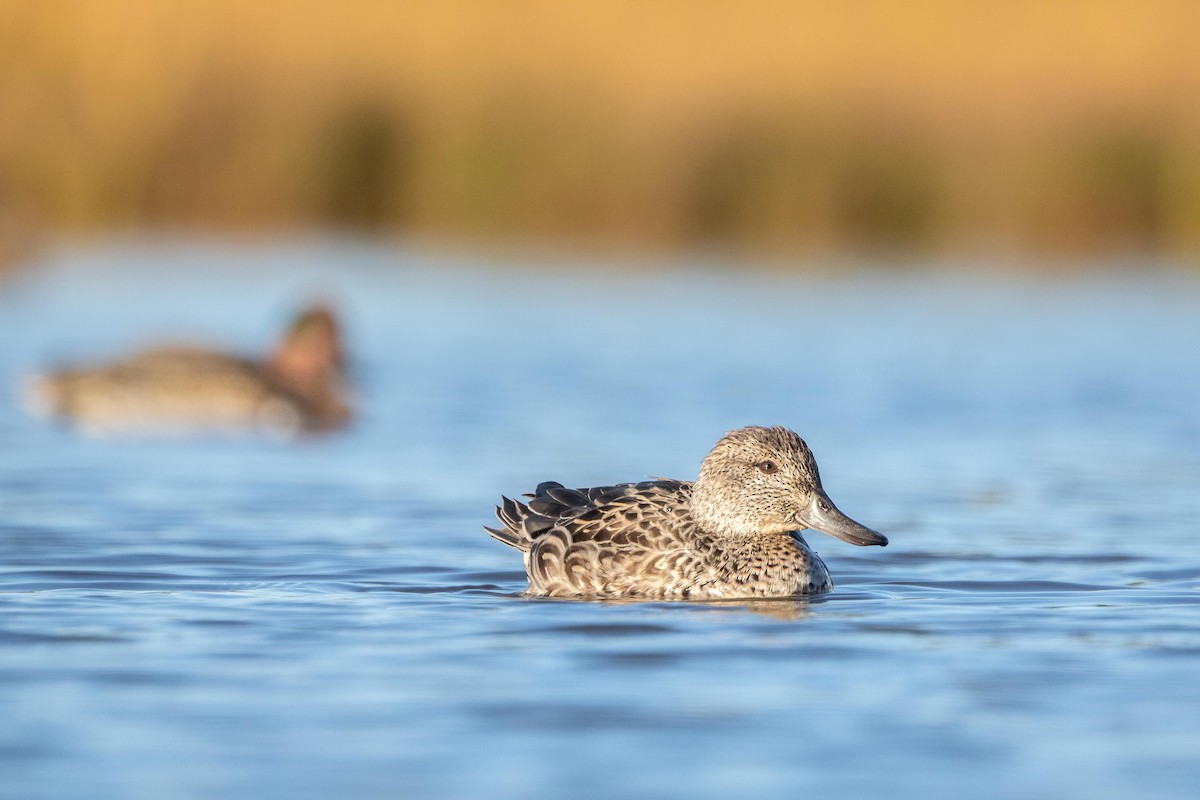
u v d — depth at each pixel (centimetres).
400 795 646
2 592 1005
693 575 1038
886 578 1099
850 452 1655
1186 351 2414
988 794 653
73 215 3309
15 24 3288
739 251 3281
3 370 2208
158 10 3325
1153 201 3259
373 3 3378
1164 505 1371
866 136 3278
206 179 3356
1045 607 989
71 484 1470
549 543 1047
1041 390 2077
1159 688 794
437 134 3353
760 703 767
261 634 897
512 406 1948
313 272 3102
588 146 3312
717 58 3300
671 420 1839
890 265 3244
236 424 1886
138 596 998
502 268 3191
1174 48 3272
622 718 743
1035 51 3281
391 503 1379
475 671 822
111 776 665
